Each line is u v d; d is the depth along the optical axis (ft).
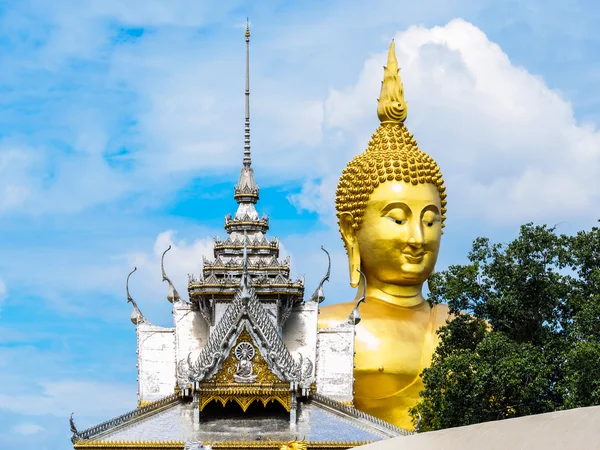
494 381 215.92
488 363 217.97
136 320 239.09
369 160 257.75
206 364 213.25
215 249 244.22
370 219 256.11
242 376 213.46
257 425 214.69
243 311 213.66
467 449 143.74
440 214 258.78
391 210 254.88
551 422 142.20
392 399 248.52
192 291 236.02
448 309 257.14
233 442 209.56
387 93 267.18
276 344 215.72
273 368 213.46
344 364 236.63
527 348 222.69
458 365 220.02
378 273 256.93
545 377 218.79
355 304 255.29
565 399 208.74
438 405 225.35
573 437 137.80
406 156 257.34
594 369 206.28
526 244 231.91
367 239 256.32
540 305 231.09
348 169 260.01
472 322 234.58
